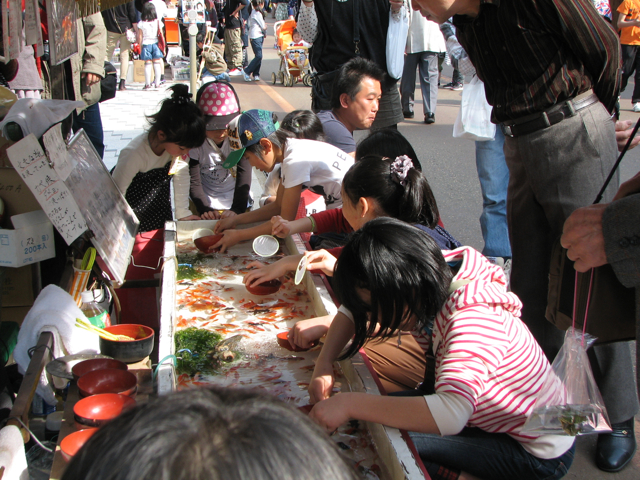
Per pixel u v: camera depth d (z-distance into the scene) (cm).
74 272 217
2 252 199
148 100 846
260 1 1264
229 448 43
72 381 152
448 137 744
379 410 128
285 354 174
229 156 301
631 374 213
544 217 231
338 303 188
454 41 398
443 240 187
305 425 49
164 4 1090
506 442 150
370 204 187
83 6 295
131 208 323
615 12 304
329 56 464
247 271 235
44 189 190
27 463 144
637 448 224
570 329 151
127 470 42
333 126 326
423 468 113
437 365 148
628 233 136
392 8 439
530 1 197
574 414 138
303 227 254
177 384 158
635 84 785
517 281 241
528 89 210
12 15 190
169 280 206
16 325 221
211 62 1059
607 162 212
